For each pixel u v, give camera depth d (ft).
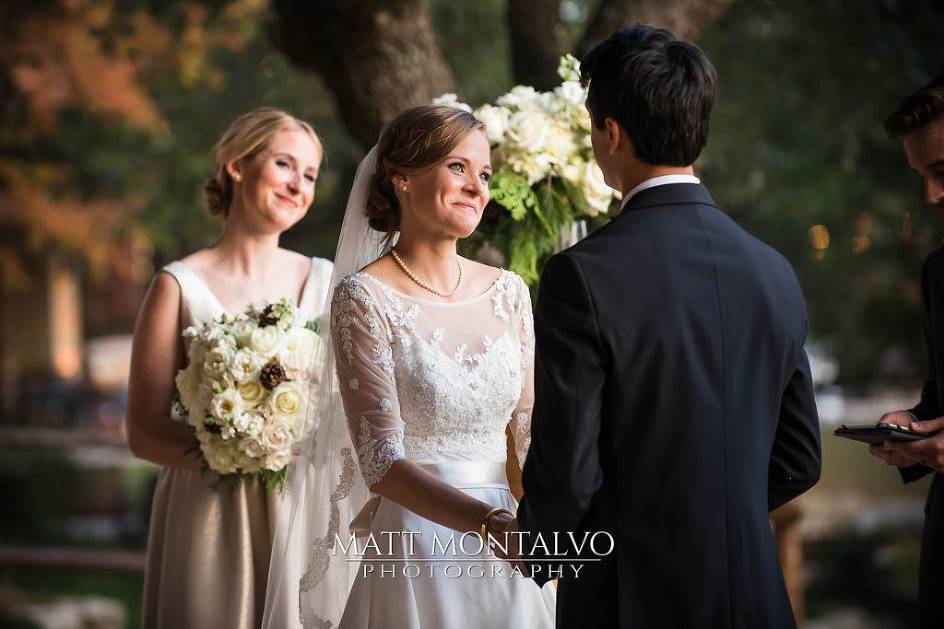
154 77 54.24
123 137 60.54
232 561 17.21
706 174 47.32
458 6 46.11
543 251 16.89
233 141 18.54
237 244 18.86
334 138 48.93
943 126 13.50
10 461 65.98
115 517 61.98
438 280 14.11
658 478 10.97
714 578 10.85
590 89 11.75
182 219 65.10
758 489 11.21
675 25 24.20
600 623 11.15
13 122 57.31
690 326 11.06
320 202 52.70
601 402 11.01
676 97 11.17
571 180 16.58
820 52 39.75
